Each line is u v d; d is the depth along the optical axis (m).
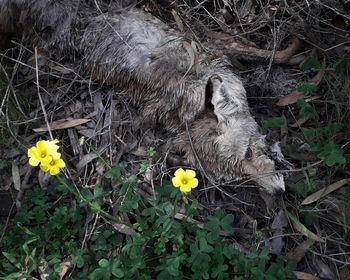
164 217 0.43
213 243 0.44
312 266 0.44
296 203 0.47
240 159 0.45
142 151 0.50
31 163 0.39
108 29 0.52
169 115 0.49
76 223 0.47
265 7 0.57
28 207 0.48
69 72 0.55
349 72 0.53
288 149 0.49
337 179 0.48
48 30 0.54
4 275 0.45
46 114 0.52
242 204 0.47
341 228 0.46
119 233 0.46
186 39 0.52
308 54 0.54
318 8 0.56
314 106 0.52
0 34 0.56
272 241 0.45
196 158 0.48
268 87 0.53
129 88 0.52
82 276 0.44
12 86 0.54
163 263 0.42
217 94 0.47
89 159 0.50
